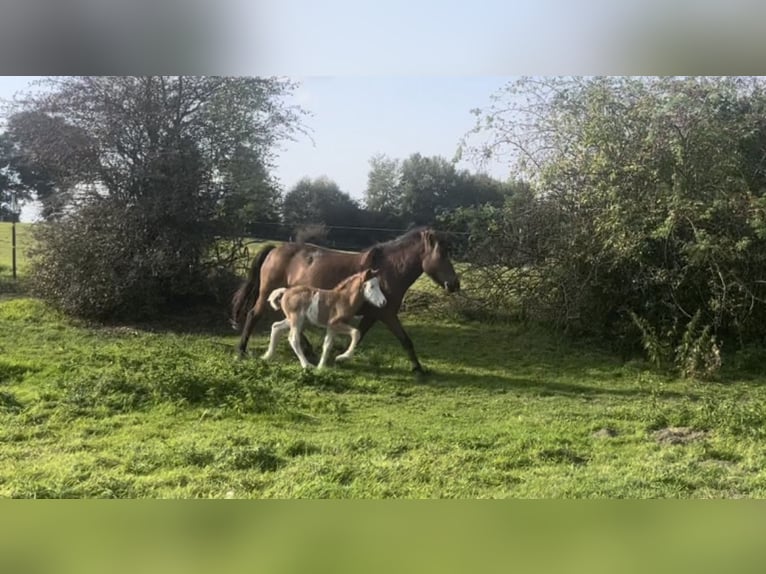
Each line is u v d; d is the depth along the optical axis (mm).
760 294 10609
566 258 11336
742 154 10945
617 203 10461
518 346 11328
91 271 11523
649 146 10609
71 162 11844
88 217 11633
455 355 10711
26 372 8031
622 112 10969
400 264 9625
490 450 5746
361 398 8047
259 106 12664
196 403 6996
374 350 10602
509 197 12586
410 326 12500
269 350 9281
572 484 4672
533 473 5094
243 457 5020
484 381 9273
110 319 11820
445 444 5852
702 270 10562
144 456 5098
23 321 11438
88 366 8195
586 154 11242
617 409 7598
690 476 4922
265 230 16156
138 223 11703
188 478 4609
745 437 6230
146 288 11719
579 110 11477
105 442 5633
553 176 11500
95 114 11961
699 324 10727
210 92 12469
